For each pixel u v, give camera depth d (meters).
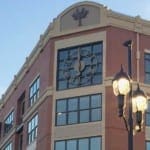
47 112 44.28
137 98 18.61
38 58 49.81
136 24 44.97
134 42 44.41
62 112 43.66
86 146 41.53
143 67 44.03
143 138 41.59
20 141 55.12
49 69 45.41
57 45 45.88
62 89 44.38
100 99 42.38
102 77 42.97
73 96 43.66
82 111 42.84
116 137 40.91
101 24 44.44
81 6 45.81
